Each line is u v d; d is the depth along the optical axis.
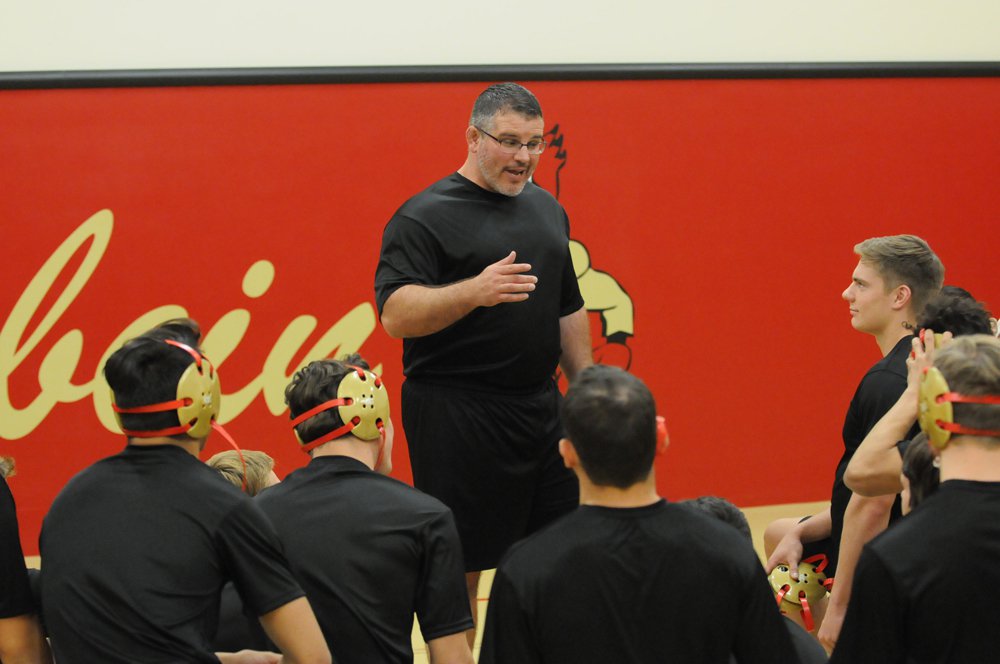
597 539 5.18
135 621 5.56
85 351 14.66
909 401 7.25
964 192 16.88
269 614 5.84
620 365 16.03
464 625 6.75
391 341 15.44
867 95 16.39
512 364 9.06
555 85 15.46
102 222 14.57
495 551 9.48
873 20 16.48
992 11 16.83
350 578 6.59
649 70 15.62
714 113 15.95
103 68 14.52
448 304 8.23
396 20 15.14
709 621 5.18
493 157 8.72
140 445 5.96
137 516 5.71
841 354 16.69
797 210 16.38
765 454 16.58
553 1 15.52
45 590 5.76
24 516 14.61
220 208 14.84
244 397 15.09
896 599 5.23
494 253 8.90
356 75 14.92
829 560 9.81
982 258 17.05
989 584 5.13
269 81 14.74
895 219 16.72
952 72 16.55
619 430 5.19
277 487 6.96
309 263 15.12
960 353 5.52
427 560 6.70
